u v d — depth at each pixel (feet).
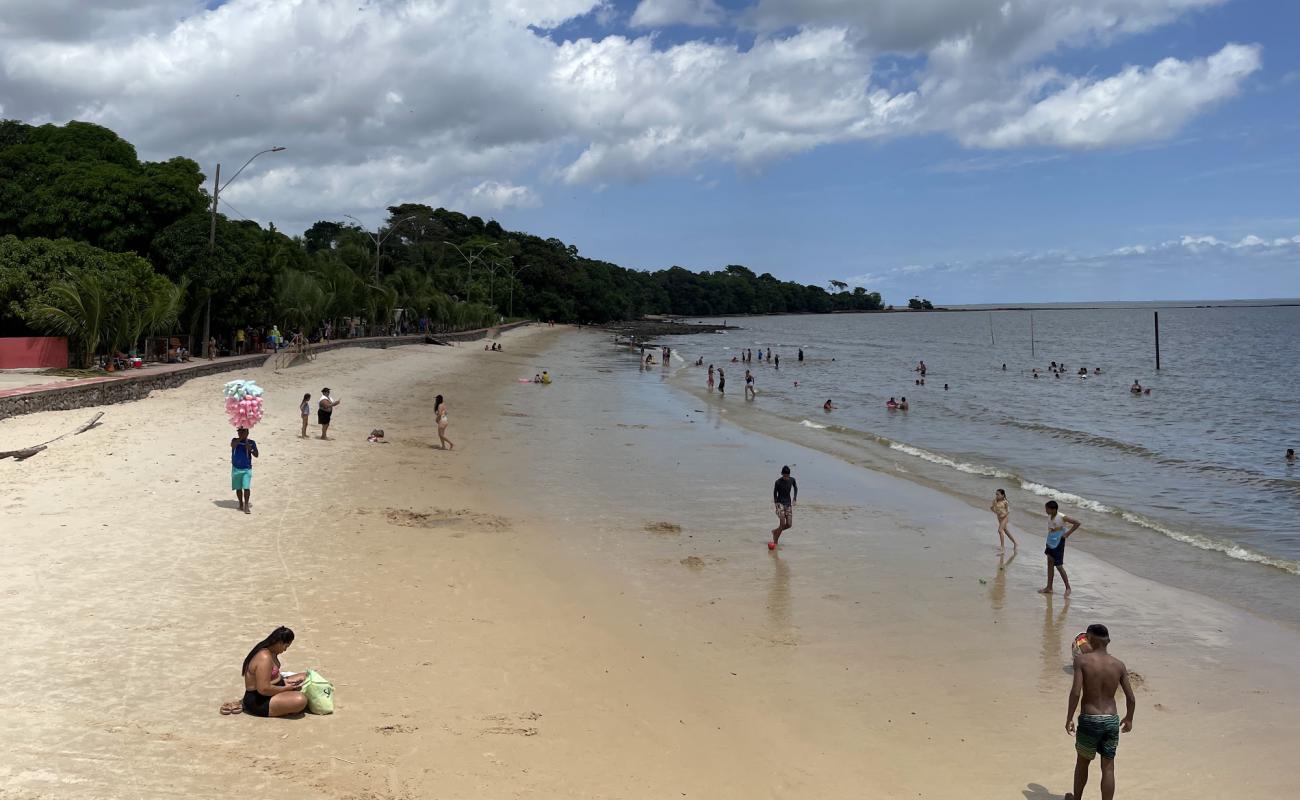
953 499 75.82
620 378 197.47
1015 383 205.87
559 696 33.71
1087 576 54.24
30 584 38.58
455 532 56.54
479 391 148.15
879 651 41.29
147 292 113.39
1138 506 75.56
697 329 517.96
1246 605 49.32
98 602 37.35
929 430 123.54
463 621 40.70
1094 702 27.68
